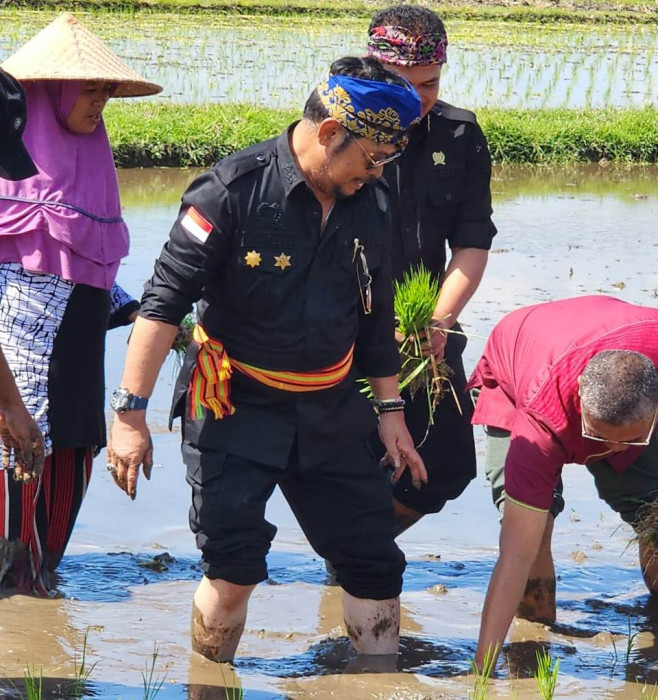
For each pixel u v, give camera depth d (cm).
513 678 560
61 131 611
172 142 1934
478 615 638
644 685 559
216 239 499
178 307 510
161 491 774
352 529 541
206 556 525
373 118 480
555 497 607
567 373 516
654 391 491
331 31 3703
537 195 1888
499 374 583
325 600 648
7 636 568
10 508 609
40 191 598
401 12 615
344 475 537
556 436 518
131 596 631
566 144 2195
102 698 511
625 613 646
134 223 1489
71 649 561
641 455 595
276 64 2969
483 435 908
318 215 504
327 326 512
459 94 2703
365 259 519
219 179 500
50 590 629
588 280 1327
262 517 521
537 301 1221
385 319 551
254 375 517
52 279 602
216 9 3975
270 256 501
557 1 4762
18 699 504
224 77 2738
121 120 1975
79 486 639
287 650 580
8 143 436
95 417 627
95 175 620
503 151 2162
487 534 751
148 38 3294
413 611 637
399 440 562
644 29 4306
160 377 975
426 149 645
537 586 623
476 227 659
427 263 660
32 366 600
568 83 2983
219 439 521
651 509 607
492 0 4716
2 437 516
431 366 625
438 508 681
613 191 1953
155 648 567
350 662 562
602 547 731
